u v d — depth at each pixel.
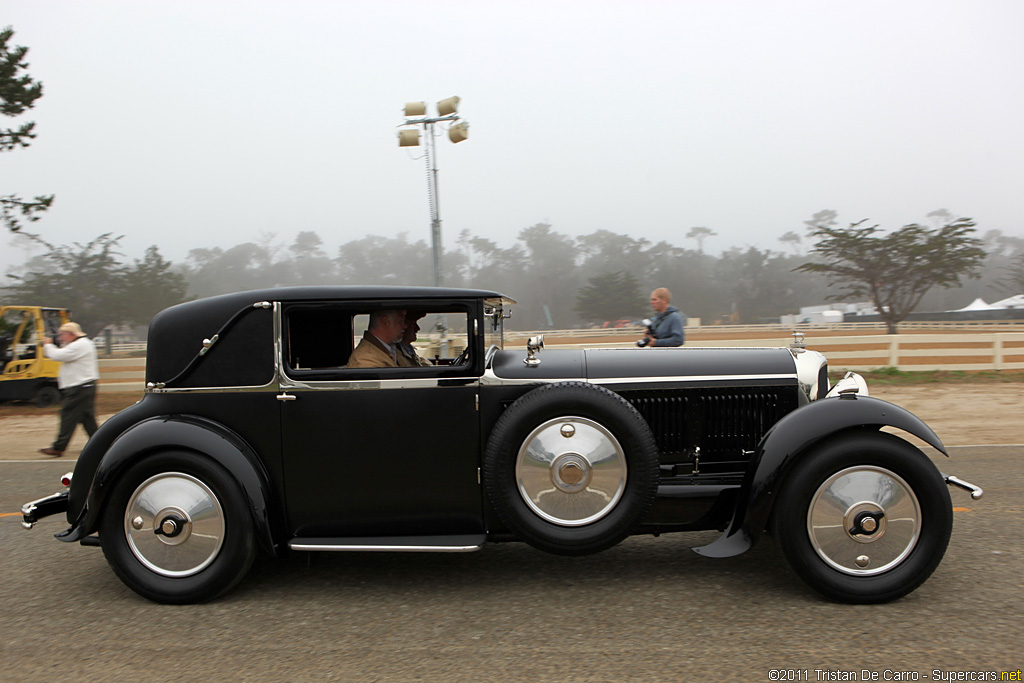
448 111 13.33
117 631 3.39
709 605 3.52
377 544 3.71
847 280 51.47
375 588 3.90
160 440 3.62
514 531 3.66
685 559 4.25
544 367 3.95
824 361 4.27
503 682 2.77
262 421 3.77
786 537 3.47
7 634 3.38
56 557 4.65
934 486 3.40
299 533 3.84
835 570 3.46
